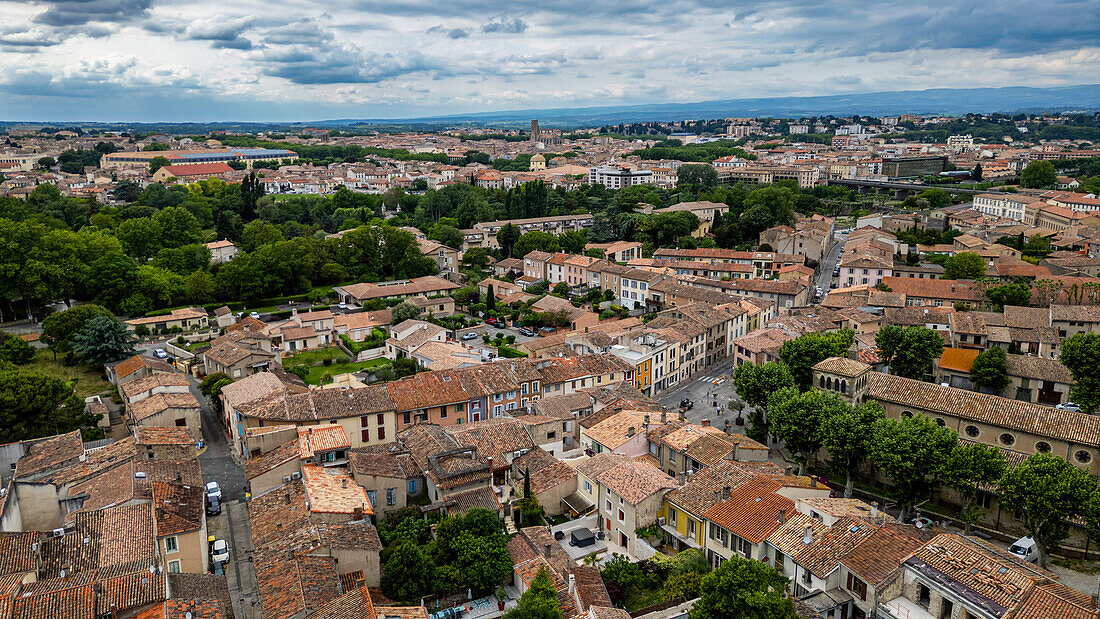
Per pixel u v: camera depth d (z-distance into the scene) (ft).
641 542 288.92
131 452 319.06
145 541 248.11
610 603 247.29
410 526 291.58
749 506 274.36
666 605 244.01
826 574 232.12
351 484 312.29
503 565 263.49
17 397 360.69
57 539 242.37
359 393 391.65
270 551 259.39
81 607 202.18
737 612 209.97
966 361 441.68
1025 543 278.46
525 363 449.48
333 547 255.29
